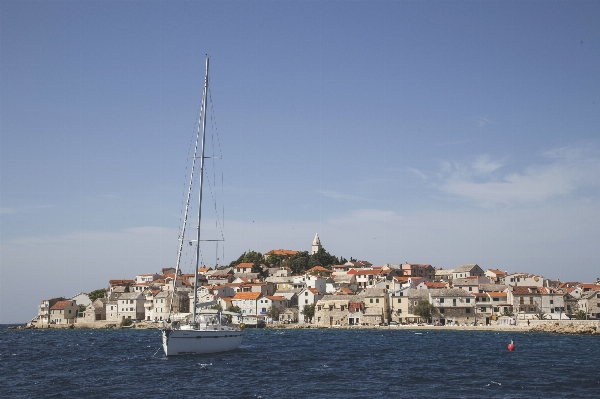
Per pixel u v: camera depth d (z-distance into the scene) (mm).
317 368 86500
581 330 164125
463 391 67000
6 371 86562
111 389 69250
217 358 97250
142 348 126562
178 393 66500
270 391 67438
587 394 64625
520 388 68438
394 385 71250
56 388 70500
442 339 146875
